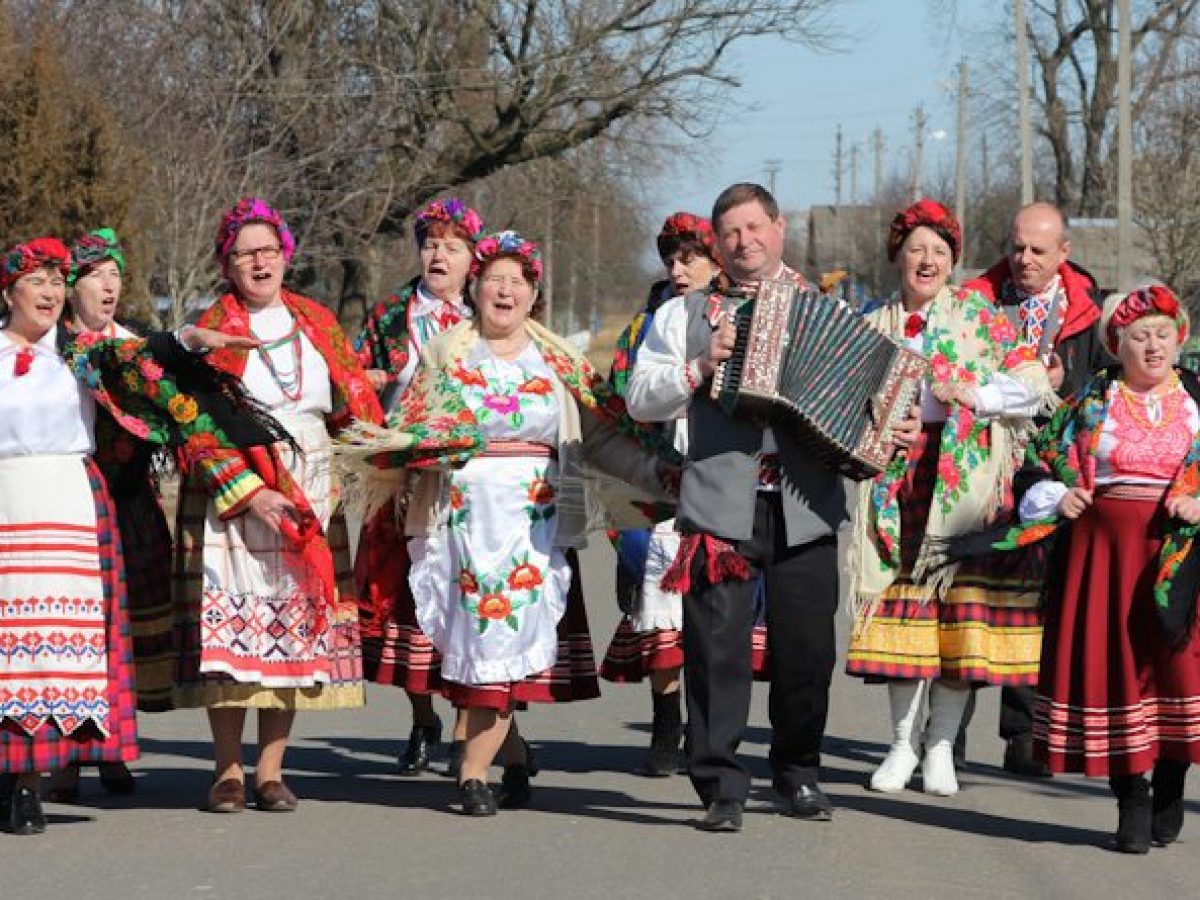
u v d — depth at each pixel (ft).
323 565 30.71
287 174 104.37
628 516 31.83
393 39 124.47
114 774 33.58
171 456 32.22
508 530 31.04
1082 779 36.01
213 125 98.48
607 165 142.51
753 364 28.09
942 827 30.94
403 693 46.73
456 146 131.85
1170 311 29.09
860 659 33.99
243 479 30.30
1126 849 29.22
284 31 106.22
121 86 94.32
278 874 26.91
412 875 26.86
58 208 81.56
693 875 26.96
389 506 33.42
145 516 32.17
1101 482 29.17
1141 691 29.01
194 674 30.78
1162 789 29.86
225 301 31.86
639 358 29.66
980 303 34.50
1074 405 29.60
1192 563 28.63
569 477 31.53
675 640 35.17
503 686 30.91
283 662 30.99
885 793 34.04
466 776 31.45
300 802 32.55
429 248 36.11
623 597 35.68
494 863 27.63
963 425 33.86
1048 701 29.48
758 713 43.57
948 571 33.50
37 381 29.66
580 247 206.39
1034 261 36.42
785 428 29.04
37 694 29.37
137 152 86.99
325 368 31.91
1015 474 34.55
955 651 33.78
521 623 30.99
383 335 36.35
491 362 31.42
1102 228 164.55
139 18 98.12
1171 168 162.30
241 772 31.89
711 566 29.22
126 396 30.30
